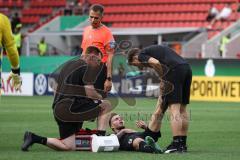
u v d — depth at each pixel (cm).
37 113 4409
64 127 2341
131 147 2336
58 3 9494
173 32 7919
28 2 9706
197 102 5894
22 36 8306
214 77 6169
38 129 3316
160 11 8912
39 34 8288
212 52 7319
